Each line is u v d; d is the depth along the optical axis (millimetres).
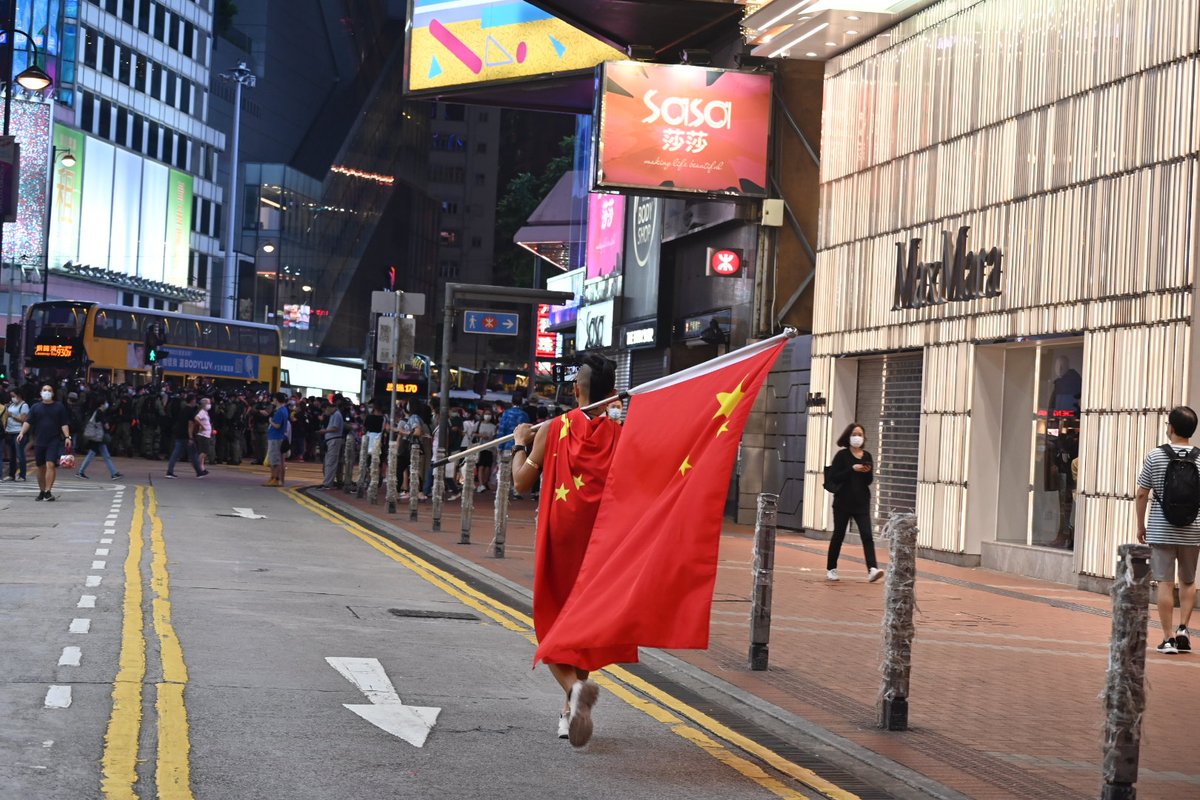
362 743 6973
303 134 118062
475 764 6680
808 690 9188
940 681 9852
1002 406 19719
